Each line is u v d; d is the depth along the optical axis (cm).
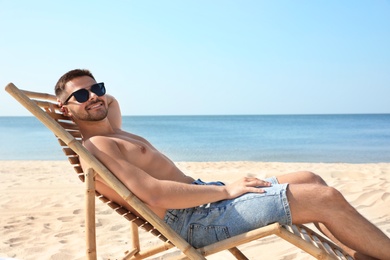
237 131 3562
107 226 427
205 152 1628
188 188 216
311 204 213
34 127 4494
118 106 291
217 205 224
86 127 248
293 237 200
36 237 388
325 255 196
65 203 531
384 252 207
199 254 206
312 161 1283
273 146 1914
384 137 2611
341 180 643
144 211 206
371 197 502
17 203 532
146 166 238
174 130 3834
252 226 217
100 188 231
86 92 239
